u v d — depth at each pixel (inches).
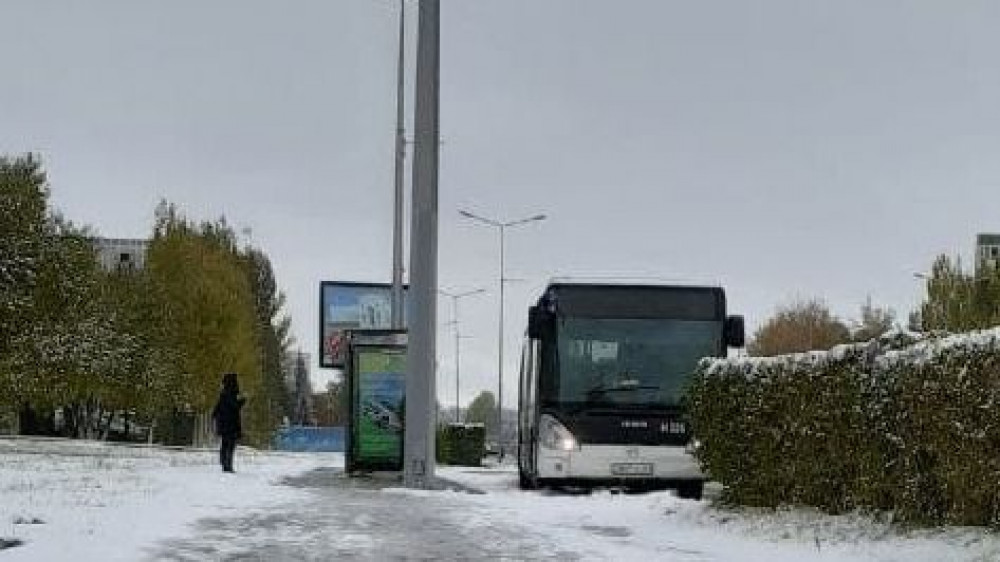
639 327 789.2
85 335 1582.2
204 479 759.7
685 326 791.7
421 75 839.7
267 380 2659.9
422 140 836.0
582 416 776.3
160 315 1865.2
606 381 782.5
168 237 2003.0
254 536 458.9
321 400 4426.7
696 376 596.1
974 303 1900.8
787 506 514.0
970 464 399.2
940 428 414.3
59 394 1625.2
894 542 416.8
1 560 359.3
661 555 439.5
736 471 556.4
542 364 789.9
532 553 437.4
